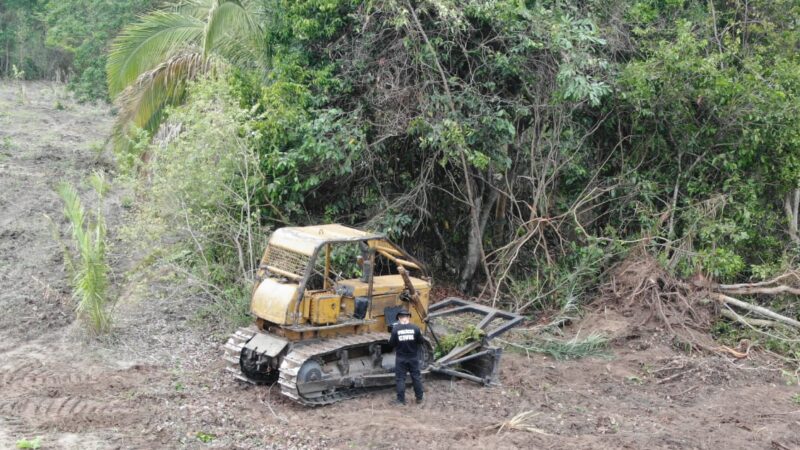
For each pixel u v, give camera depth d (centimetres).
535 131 1505
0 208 1844
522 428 970
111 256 1557
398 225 1465
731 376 1238
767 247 1595
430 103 1420
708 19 1628
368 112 1466
